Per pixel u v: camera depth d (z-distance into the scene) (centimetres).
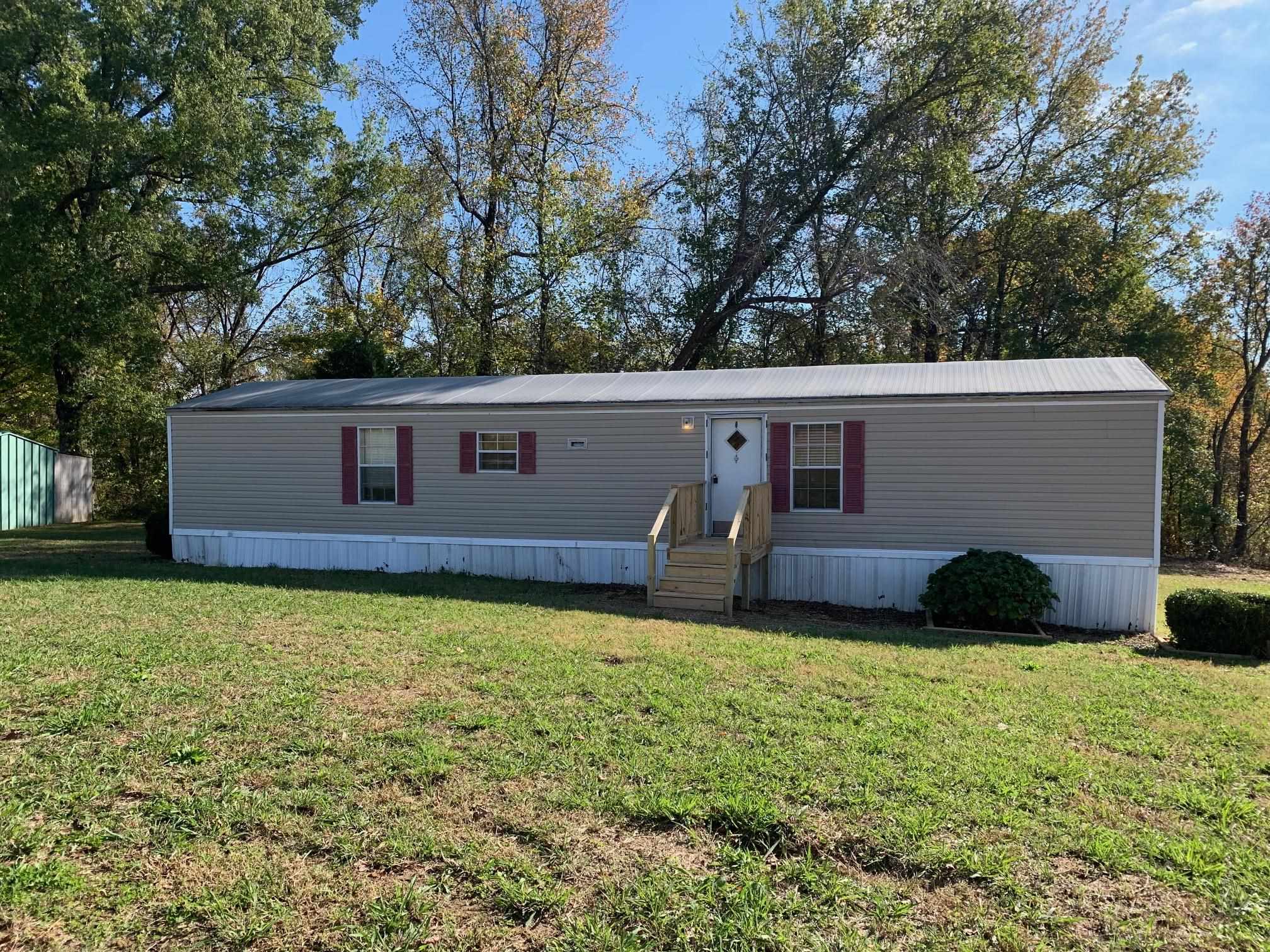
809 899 325
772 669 673
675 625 889
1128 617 993
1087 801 414
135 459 2566
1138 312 2239
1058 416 1012
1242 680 697
